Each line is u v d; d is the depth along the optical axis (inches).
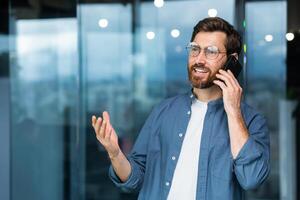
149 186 81.9
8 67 193.2
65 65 204.2
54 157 205.6
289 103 209.5
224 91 74.6
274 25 197.6
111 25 217.8
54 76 202.8
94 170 219.9
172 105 83.8
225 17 192.7
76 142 212.2
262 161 74.0
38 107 200.2
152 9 215.8
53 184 205.8
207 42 76.9
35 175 201.3
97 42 218.7
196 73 77.2
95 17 216.7
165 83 222.4
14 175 197.9
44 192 204.1
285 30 197.5
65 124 207.9
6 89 193.2
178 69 220.7
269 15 196.9
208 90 80.1
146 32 218.5
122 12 217.5
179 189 77.8
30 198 200.5
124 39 219.5
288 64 203.6
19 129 197.9
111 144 78.0
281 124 211.9
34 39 197.2
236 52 79.3
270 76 206.8
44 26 197.9
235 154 73.2
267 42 199.5
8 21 191.8
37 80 199.3
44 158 203.5
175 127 80.9
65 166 208.4
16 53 194.5
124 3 216.7
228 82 74.8
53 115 204.1
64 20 201.0
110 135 77.8
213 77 77.0
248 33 198.2
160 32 217.5
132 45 220.1
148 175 82.6
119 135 227.0
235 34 79.3
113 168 81.6
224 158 76.4
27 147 199.8
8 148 195.0
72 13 201.5
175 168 78.7
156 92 223.5
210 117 79.0
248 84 208.1
